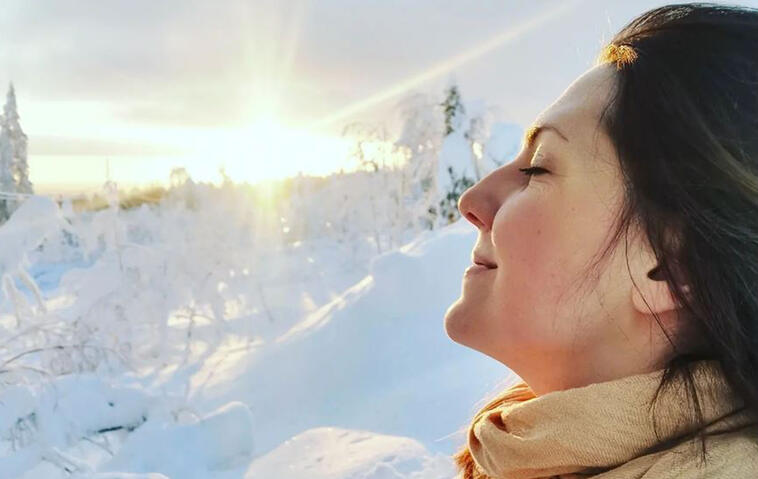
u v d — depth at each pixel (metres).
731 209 0.57
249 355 5.20
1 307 5.38
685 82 0.60
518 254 0.68
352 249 8.01
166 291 5.45
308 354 4.81
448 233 5.69
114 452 3.67
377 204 8.38
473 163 8.57
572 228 0.65
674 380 0.59
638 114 0.62
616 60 0.68
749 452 0.56
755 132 0.58
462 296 0.76
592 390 0.61
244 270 6.71
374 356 4.64
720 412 0.58
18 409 3.43
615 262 0.63
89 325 4.64
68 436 3.58
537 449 0.63
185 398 4.10
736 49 0.60
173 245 5.89
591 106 0.67
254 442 3.81
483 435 0.70
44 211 4.64
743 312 0.57
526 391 0.85
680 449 0.57
